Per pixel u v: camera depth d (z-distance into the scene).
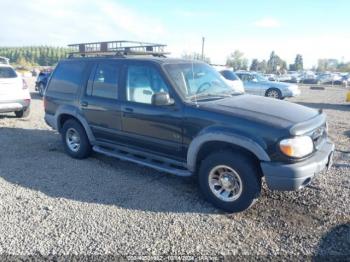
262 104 4.37
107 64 5.41
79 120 5.80
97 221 3.79
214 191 4.14
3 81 9.08
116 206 4.16
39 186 4.77
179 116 4.38
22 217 3.87
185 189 4.71
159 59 4.98
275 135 3.66
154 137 4.74
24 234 3.51
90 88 5.63
